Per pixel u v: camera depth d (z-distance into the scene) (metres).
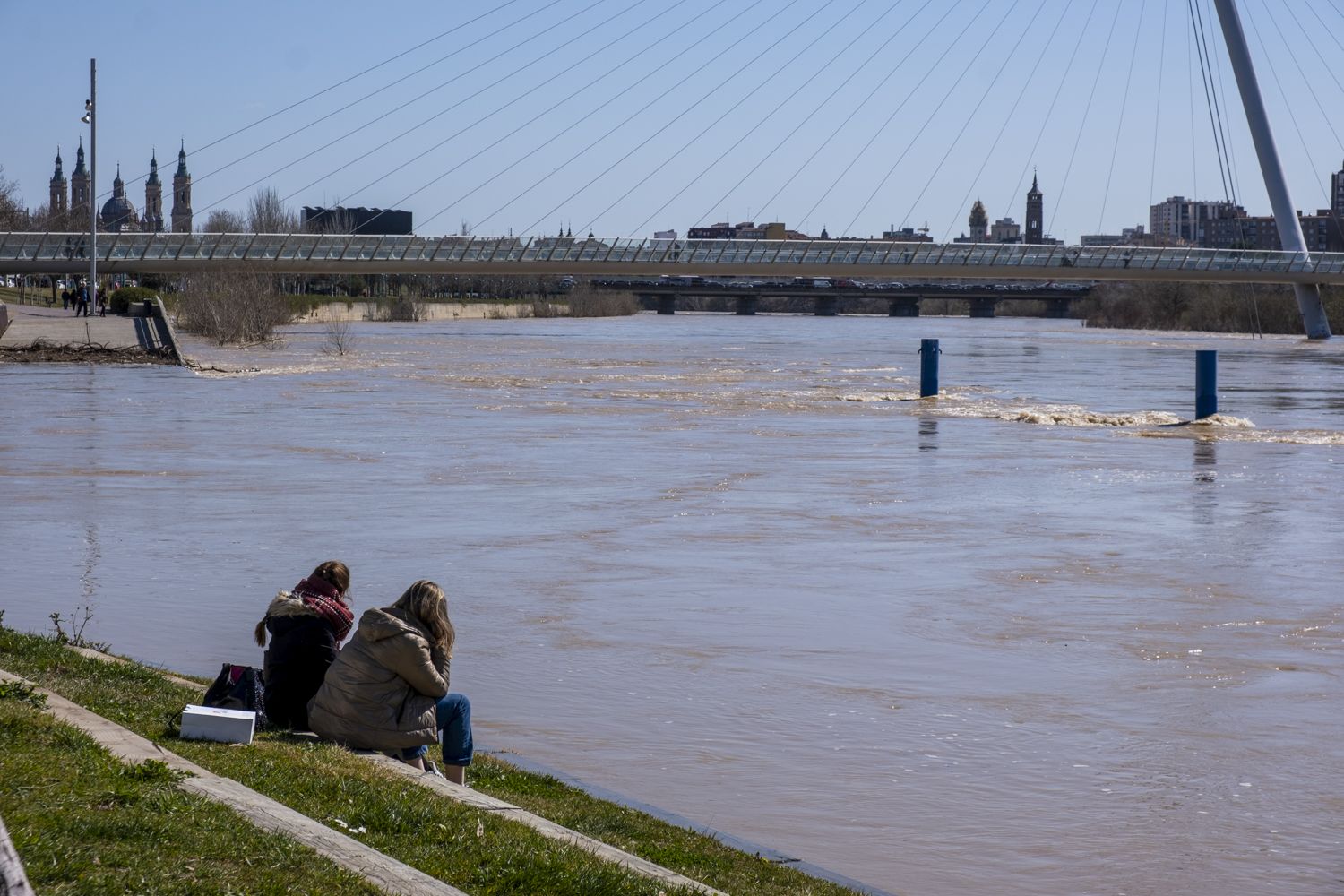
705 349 95.69
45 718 9.32
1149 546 21.23
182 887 6.44
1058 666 14.27
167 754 8.98
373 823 8.24
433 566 19.27
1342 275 129.50
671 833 9.32
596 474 29.52
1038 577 18.81
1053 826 9.88
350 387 56.22
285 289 171.38
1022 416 43.28
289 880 6.75
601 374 66.69
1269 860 9.33
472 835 8.17
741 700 12.95
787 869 8.77
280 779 8.84
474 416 43.81
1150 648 15.01
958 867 9.14
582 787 10.45
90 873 6.45
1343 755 11.47
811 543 21.31
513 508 24.62
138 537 21.50
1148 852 9.43
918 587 18.11
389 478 28.75
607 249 120.75
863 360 81.69
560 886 7.42
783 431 39.53
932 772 11.01
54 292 129.12
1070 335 141.00
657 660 14.35
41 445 34.28
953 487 27.88
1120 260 129.88
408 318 163.50
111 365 69.31
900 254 127.31
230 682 10.68
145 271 110.62
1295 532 22.58
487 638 15.22
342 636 10.91
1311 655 14.75
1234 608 16.95
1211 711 12.70
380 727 9.99
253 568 19.11
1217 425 40.88
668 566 19.39
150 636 15.20
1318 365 83.69
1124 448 35.53
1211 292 162.25
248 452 33.41
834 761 11.25
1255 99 129.12
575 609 16.66
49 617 15.98
